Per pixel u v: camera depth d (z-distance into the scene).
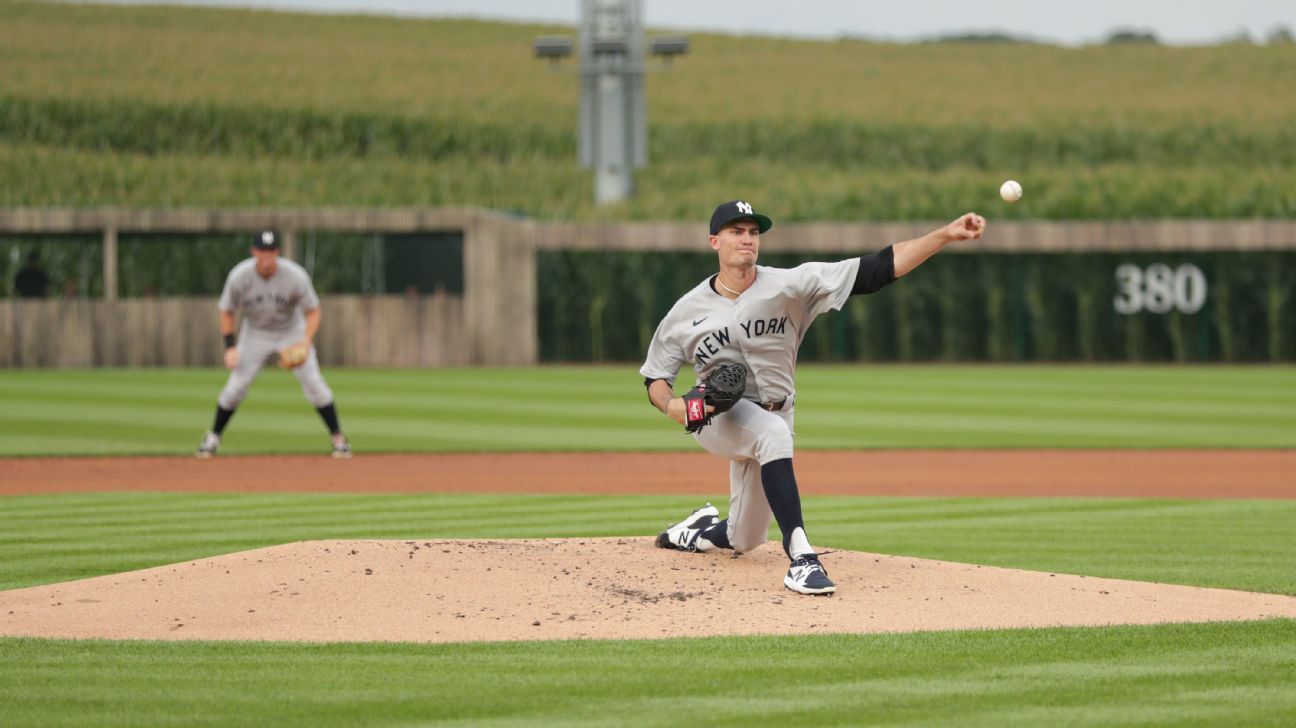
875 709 17.28
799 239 105.88
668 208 121.94
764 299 24.95
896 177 167.38
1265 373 94.50
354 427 62.22
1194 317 104.88
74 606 23.45
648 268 105.50
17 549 31.06
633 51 117.88
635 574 25.31
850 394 78.75
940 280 106.31
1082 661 19.78
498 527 34.66
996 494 42.56
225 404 51.06
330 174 153.75
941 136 196.00
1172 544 32.12
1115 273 105.38
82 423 62.88
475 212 102.19
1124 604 23.84
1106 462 50.94
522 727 16.50
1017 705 17.47
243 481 45.41
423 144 179.62
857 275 24.62
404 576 24.67
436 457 52.38
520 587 24.16
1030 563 29.33
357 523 35.44
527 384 84.81
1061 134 195.62
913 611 23.12
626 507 39.09
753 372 25.58
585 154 118.94
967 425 63.50
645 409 70.44
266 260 49.31
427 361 102.19
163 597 23.77
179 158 157.12
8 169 142.25
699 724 16.62
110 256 99.94
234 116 175.62
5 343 98.69
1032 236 104.94
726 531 26.67
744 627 21.95
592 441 57.41
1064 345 106.19
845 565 26.59
